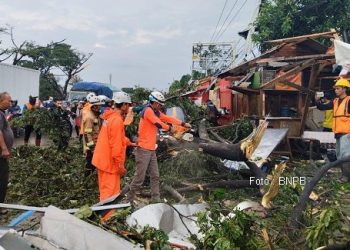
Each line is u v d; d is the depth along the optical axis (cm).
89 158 841
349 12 1725
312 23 1739
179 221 453
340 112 785
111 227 380
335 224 354
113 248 314
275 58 1212
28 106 1402
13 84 1966
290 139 1066
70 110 1884
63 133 1309
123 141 624
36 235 360
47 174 905
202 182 777
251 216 386
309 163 895
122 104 622
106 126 617
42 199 754
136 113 965
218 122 1412
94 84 2953
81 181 835
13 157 1112
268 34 1758
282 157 968
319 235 352
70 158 1110
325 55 1049
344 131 781
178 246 370
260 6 1867
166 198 716
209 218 420
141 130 683
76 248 331
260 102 1118
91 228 333
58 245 341
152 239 358
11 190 796
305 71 1189
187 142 844
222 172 816
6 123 649
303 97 1125
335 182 616
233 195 704
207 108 1442
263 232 382
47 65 5388
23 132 1994
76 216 388
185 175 801
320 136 1051
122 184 806
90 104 850
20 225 483
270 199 487
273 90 1134
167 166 813
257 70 1238
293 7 1733
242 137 1069
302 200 448
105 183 620
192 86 1825
